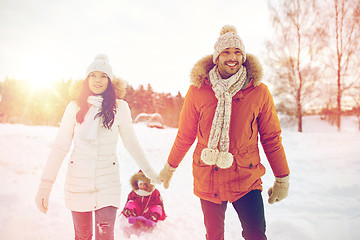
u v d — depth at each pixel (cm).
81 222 197
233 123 190
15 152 721
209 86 200
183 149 221
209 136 195
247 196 187
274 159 193
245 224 184
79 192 192
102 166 200
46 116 3588
